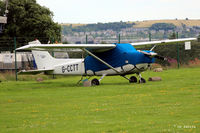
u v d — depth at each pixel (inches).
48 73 2709.2
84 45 2242.9
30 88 2352.4
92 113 1261.1
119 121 1103.0
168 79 2571.4
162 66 3961.6
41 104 1549.0
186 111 1222.3
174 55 4042.8
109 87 2159.2
